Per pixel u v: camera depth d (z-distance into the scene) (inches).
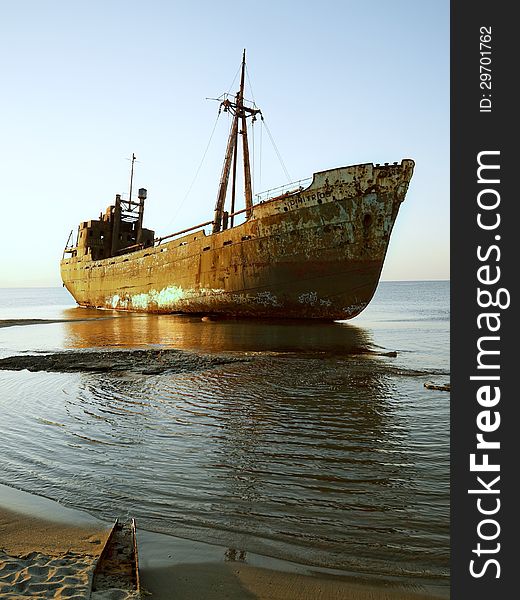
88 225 1768.0
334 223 925.8
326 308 1000.9
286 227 975.0
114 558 131.1
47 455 224.4
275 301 1043.9
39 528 151.1
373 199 898.7
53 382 405.1
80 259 1840.6
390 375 407.8
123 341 713.0
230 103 1258.0
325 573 126.7
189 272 1220.5
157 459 217.2
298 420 276.4
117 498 175.5
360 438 241.9
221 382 392.2
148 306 1407.5
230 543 142.6
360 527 152.6
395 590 119.5
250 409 303.7
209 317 1166.3
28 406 320.2
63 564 123.9
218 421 278.2
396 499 172.6
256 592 117.0
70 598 105.4
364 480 189.8
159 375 428.8
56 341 724.0
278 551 137.9
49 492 181.5
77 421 283.0
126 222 1811.0
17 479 194.5
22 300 4001.0
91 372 450.0
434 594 118.1
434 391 342.6
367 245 920.3
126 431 261.0
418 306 2050.9
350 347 611.8
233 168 1343.5
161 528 151.9
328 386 368.5
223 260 1112.2
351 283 952.9
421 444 231.1
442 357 515.8
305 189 944.9
